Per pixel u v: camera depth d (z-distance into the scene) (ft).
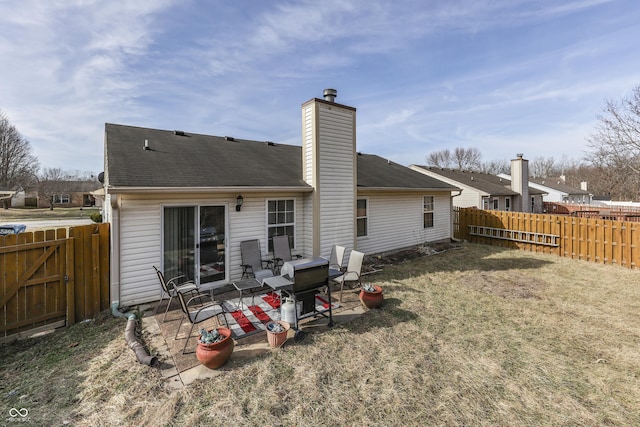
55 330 16.65
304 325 16.98
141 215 19.85
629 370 12.73
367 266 30.25
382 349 14.42
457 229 49.08
